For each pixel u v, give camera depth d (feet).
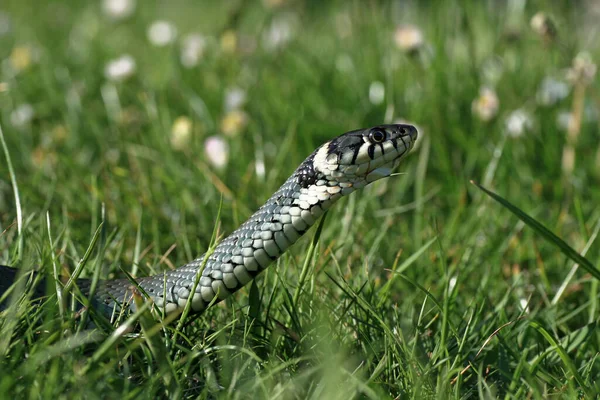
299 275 23.13
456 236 29.12
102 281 22.04
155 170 33.94
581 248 28.12
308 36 57.41
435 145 36.27
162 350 17.40
